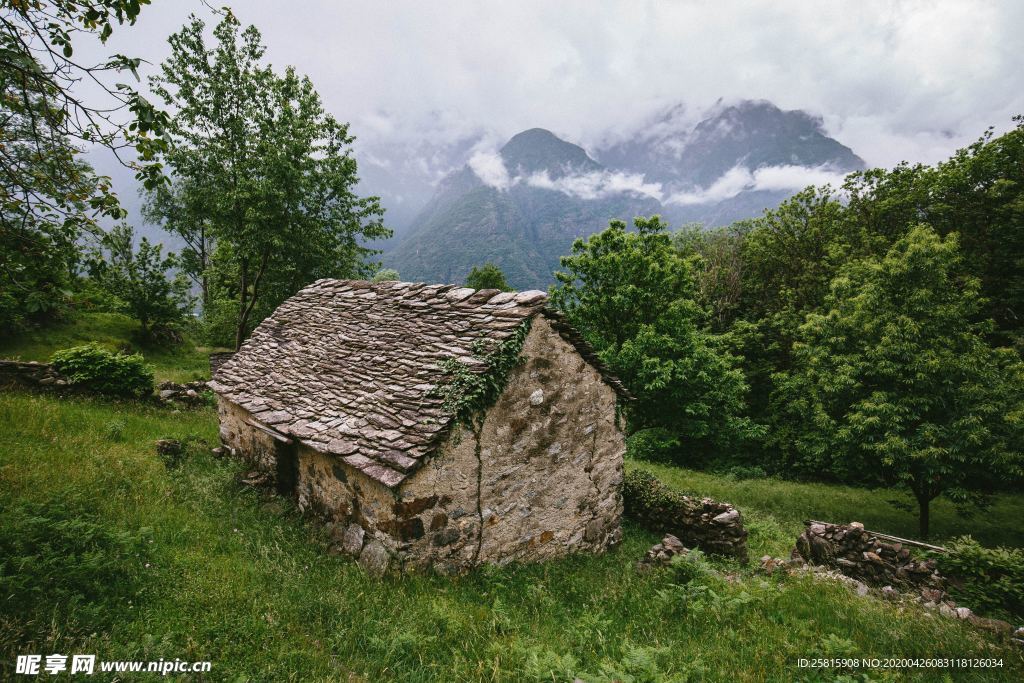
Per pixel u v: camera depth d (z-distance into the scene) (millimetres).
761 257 29047
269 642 4523
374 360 8430
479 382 6770
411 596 5777
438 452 6516
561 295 20109
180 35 21750
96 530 5648
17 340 19875
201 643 4297
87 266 5227
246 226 21031
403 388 7316
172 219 34844
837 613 6262
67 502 6312
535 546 8070
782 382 18531
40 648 3748
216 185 22688
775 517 13891
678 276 19469
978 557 7824
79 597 4422
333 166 24438
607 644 5172
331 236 24859
